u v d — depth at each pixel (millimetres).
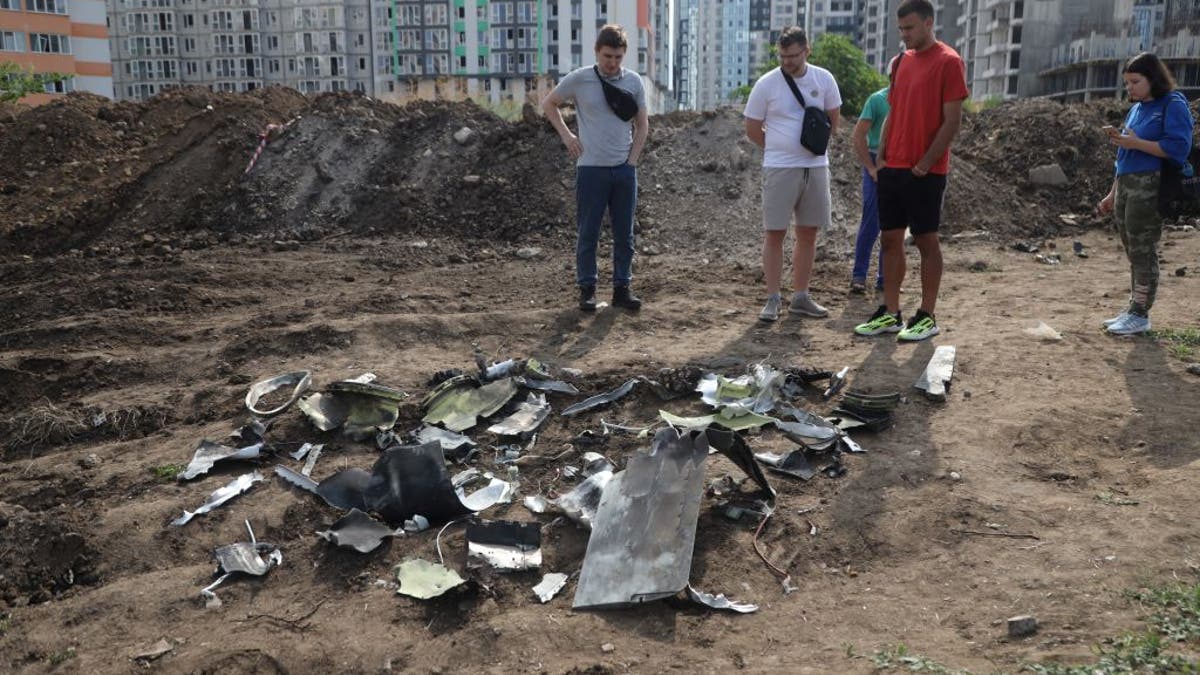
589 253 6645
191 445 4523
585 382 5156
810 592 3121
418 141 12758
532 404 4805
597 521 3418
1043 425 4320
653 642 2844
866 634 2830
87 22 53719
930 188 5512
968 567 3184
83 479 4215
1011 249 9867
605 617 2990
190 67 90812
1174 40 59219
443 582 3191
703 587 3145
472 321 6395
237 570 3340
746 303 7172
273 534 3664
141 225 11508
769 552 3365
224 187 12086
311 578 3318
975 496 3664
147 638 2984
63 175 12438
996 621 2828
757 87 6242
